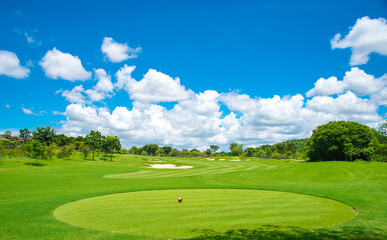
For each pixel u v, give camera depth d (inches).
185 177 1411.2
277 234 343.9
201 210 508.1
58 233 366.0
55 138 4205.2
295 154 4830.2
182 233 358.6
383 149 2363.4
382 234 342.3
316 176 1391.5
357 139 2532.0
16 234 364.5
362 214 466.9
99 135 3299.7
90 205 577.0
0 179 1220.5
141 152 6771.7
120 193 781.9
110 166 2332.7
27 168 1790.1
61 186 1024.2
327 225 398.6
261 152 5118.1
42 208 555.8
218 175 1508.4
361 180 1107.9
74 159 2893.7
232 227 386.3
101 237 341.7
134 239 331.0
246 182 1222.3
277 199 633.6
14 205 590.9
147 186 963.3
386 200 600.1
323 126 2952.8
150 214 476.7
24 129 5083.7
